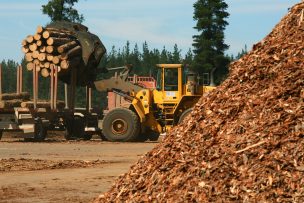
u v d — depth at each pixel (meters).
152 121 31.59
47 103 32.12
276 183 7.62
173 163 8.73
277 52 9.71
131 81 34.75
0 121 31.27
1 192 13.20
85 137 33.59
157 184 8.52
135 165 9.36
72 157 21.36
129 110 31.28
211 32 72.88
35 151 24.09
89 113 34.19
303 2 10.44
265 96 9.03
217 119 9.15
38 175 15.95
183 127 9.48
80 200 12.12
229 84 9.77
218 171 8.09
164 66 31.36
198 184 8.05
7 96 31.47
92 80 34.09
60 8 59.31
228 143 8.54
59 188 13.73
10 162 19.02
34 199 12.27
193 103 31.22
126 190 8.86
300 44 9.58
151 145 28.20
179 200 7.97
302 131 8.17
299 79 9.00
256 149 8.16
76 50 32.53
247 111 8.96
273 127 8.41
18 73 32.72
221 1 72.56
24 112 30.98
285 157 7.89
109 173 16.30
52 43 31.81
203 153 8.57
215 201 7.71
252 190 7.64
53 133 36.97
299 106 8.59
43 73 32.16
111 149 25.34
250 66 9.77
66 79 33.84
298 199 7.38
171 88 31.28
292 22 10.14
